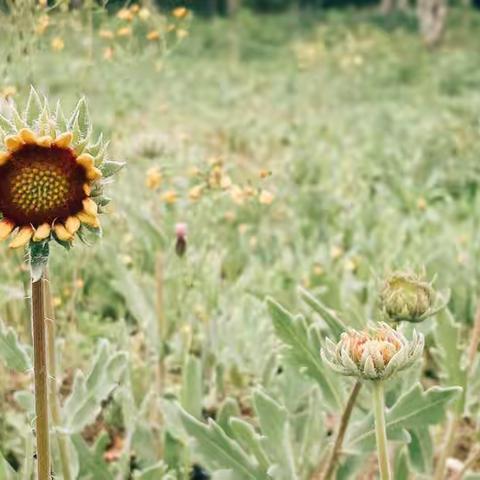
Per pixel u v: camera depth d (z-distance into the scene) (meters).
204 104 1.79
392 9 4.46
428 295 0.36
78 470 0.42
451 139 1.32
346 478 0.40
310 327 0.40
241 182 0.57
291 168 0.99
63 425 0.40
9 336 0.37
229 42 3.00
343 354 0.30
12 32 0.47
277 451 0.40
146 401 0.47
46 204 0.28
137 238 0.63
